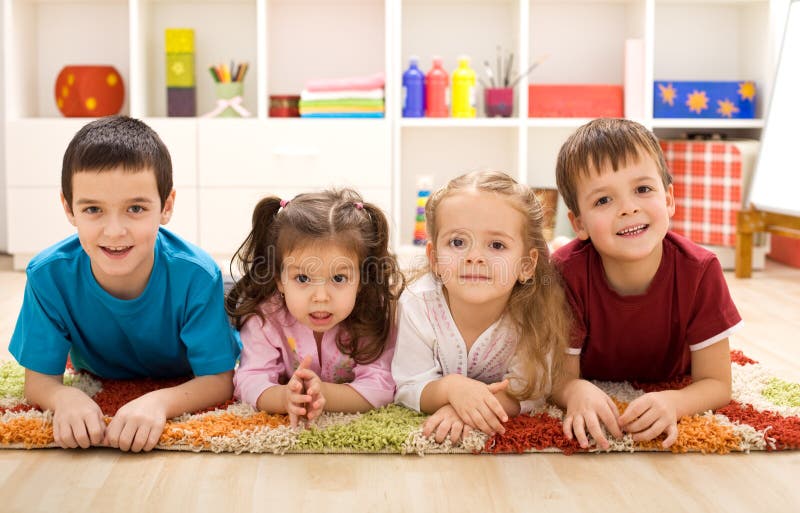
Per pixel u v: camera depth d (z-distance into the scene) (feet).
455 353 4.38
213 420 4.05
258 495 3.38
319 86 9.37
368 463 3.73
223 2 10.10
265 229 4.50
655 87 9.68
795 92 8.82
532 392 4.26
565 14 10.35
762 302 7.65
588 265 4.45
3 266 9.80
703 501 3.33
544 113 9.64
